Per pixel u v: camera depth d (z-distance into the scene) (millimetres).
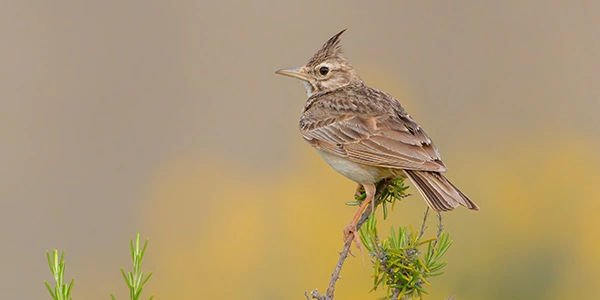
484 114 20750
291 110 20531
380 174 8094
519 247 12227
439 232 6250
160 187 16594
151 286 13703
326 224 14008
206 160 17938
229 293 13375
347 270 12211
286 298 12953
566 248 12547
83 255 16609
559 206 13883
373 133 8359
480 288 11742
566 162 16109
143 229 15773
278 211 14492
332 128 8688
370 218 6770
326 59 9609
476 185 15070
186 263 13906
